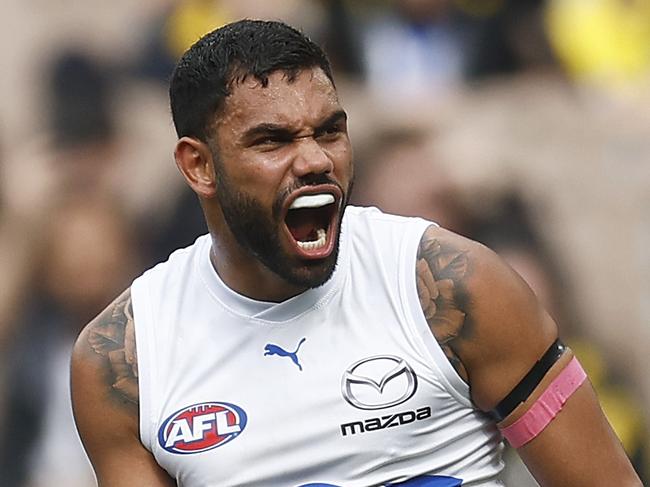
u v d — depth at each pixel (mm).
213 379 13141
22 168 29578
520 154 29953
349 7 30516
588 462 13133
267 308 13125
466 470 13242
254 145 12570
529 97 31062
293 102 12477
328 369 12953
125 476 13383
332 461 12914
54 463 26125
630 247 30141
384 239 13320
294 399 12945
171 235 27656
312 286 12797
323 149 12578
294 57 12602
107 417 13367
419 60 30625
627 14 32656
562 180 30172
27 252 27188
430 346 12898
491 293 12891
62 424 26312
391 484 13039
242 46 12688
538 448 13156
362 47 30453
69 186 28859
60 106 30844
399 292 13031
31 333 26734
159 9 31859
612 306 29188
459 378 12930
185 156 13180
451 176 27953
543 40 31797
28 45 32844
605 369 26359
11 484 26078
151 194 29172
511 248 26719
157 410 13180
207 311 13328
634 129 31062
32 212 27906
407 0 30672
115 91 31297
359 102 29844
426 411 12930
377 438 12883
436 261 13039
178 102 13133
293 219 12727
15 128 30859
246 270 13086
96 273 27000
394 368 12891
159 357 13289
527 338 12953
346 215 13625
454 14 31250
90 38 32969
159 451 13195
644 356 27922
